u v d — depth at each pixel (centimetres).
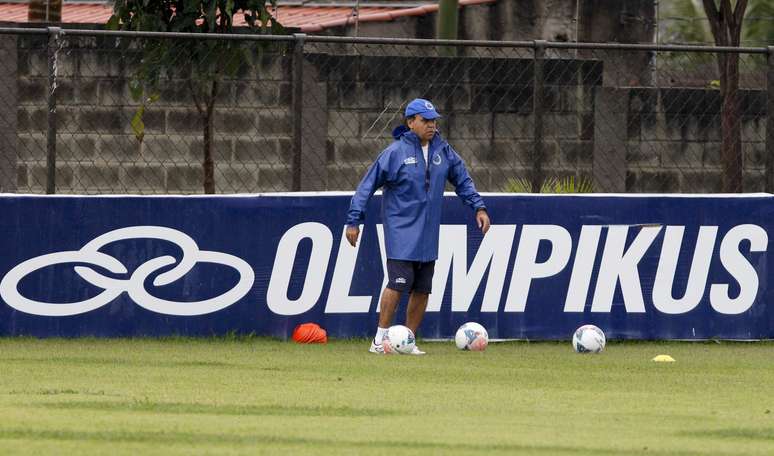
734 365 3294
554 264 3756
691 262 3822
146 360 3166
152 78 4259
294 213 3659
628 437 2134
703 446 2056
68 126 4891
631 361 3350
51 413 2291
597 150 5234
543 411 2438
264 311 3656
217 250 3631
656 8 7306
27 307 3562
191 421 2220
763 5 10112
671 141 5281
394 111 5028
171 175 4919
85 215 3578
